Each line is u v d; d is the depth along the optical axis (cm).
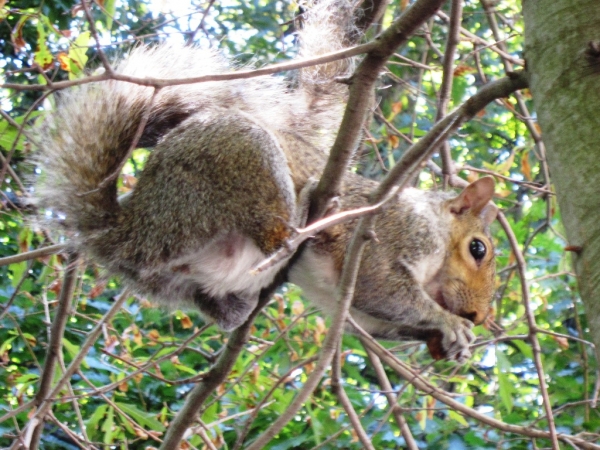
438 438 575
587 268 185
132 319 523
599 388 413
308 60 251
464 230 408
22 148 408
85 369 612
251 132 370
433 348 391
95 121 376
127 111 380
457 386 621
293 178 387
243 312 382
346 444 547
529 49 220
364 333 384
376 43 268
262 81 425
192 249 363
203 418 475
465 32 495
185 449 445
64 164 372
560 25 212
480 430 567
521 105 494
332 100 448
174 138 372
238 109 400
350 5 446
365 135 500
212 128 370
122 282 388
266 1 841
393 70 699
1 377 603
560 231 579
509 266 493
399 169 286
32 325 641
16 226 573
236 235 370
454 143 783
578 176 194
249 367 430
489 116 764
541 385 376
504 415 592
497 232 600
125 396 606
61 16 679
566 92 204
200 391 363
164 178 367
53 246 375
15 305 631
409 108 762
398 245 387
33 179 381
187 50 406
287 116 431
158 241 365
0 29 682
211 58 409
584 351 517
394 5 667
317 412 519
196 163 365
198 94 401
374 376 670
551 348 602
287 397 502
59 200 372
